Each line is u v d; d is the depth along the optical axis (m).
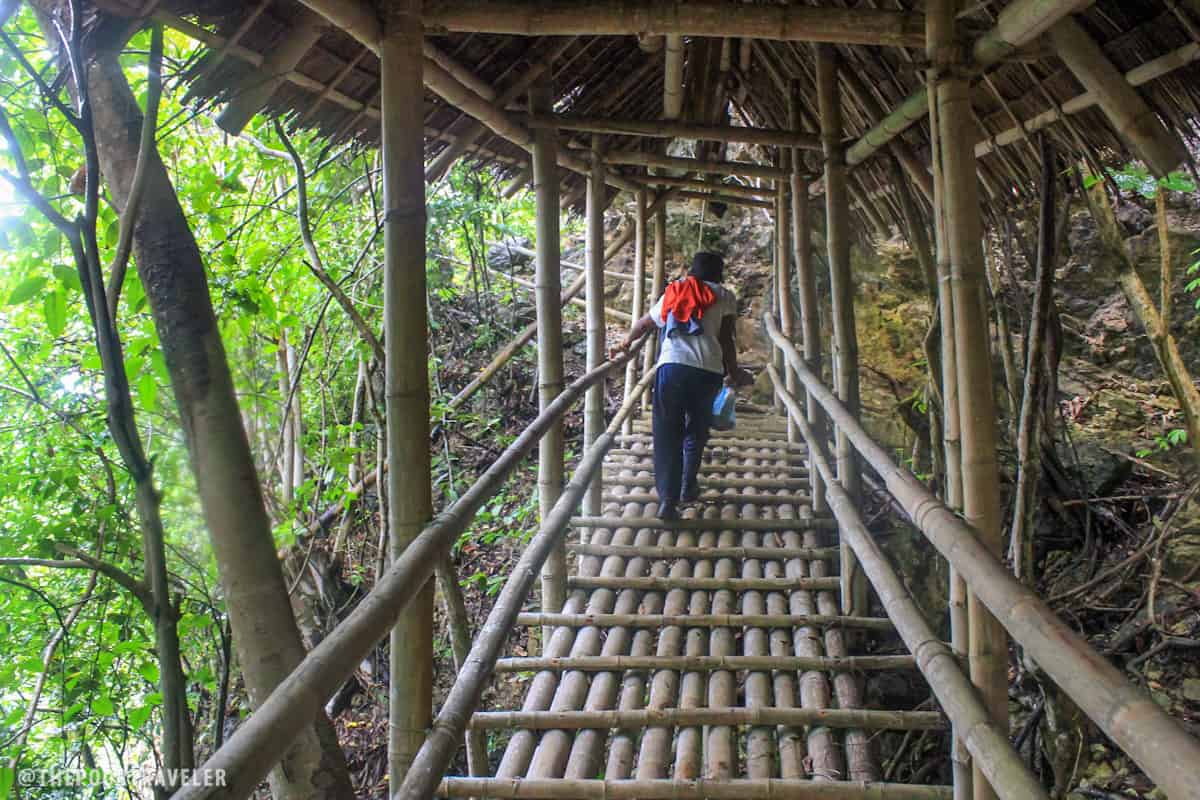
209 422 1.43
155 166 1.47
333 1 1.80
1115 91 2.03
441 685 4.71
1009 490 4.67
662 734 2.59
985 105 2.75
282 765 1.46
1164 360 3.29
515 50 3.11
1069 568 4.22
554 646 3.05
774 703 2.70
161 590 1.25
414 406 1.92
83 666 3.06
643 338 4.47
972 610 1.89
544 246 3.53
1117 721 0.99
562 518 2.88
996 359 5.06
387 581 1.48
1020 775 1.32
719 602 3.29
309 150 4.27
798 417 3.94
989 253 3.66
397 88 1.94
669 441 3.91
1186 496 3.64
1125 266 3.34
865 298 5.94
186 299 1.44
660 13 2.30
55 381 3.17
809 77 4.03
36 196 1.24
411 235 1.93
